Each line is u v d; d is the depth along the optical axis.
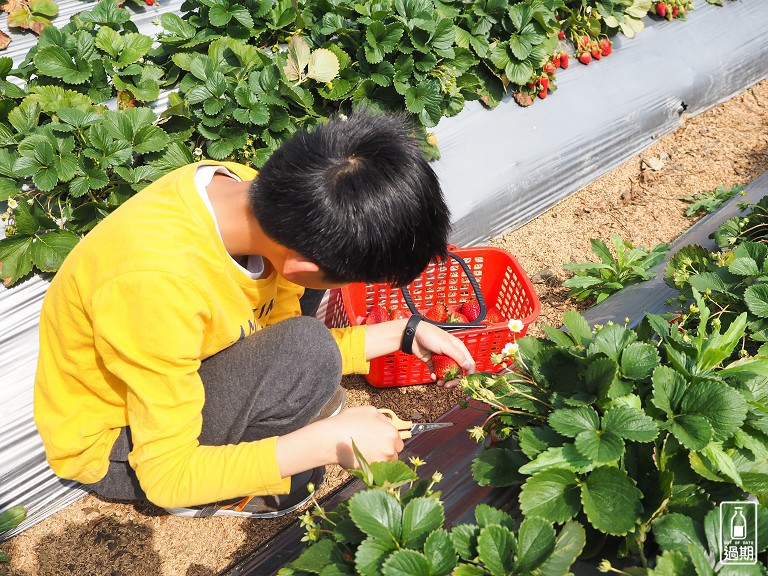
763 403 1.58
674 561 1.20
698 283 2.11
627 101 3.90
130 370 1.53
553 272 3.22
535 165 3.48
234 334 1.75
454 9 3.30
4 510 2.18
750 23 4.66
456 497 1.67
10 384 2.33
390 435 1.59
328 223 1.36
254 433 1.89
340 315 2.64
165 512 2.22
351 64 3.03
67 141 2.54
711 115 4.35
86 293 1.55
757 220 2.62
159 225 1.51
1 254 2.43
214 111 2.71
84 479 1.89
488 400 1.57
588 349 1.56
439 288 2.91
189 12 3.17
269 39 3.19
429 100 2.98
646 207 3.62
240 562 1.90
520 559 1.21
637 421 1.36
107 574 2.06
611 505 1.32
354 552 1.32
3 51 2.98
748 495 1.42
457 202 3.21
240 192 1.60
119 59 2.86
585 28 3.82
